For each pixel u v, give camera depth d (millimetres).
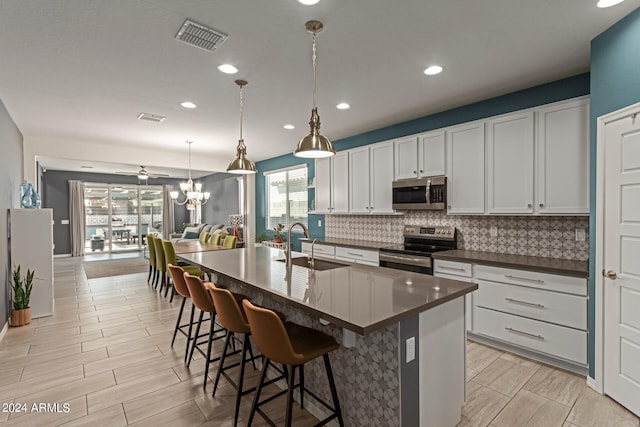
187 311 4156
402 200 3996
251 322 1638
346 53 2471
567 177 2721
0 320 3283
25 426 1950
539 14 1982
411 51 2441
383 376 1658
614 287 2145
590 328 2346
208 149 6156
